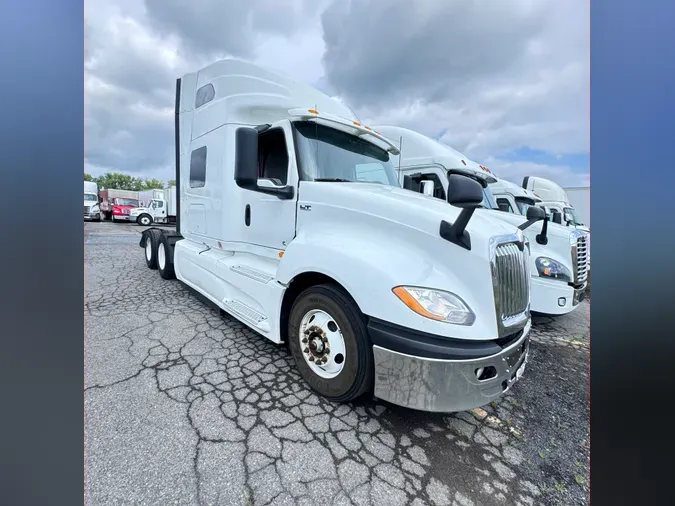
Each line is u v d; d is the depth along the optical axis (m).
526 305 2.28
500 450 1.94
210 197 3.93
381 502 1.49
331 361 2.23
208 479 1.53
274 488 1.52
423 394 1.79
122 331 3.27
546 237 4.44
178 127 4.81
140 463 1.59
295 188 2.79
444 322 1.79
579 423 2.27
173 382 2.37
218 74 3.63
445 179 5.74
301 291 2.68
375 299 1.91
